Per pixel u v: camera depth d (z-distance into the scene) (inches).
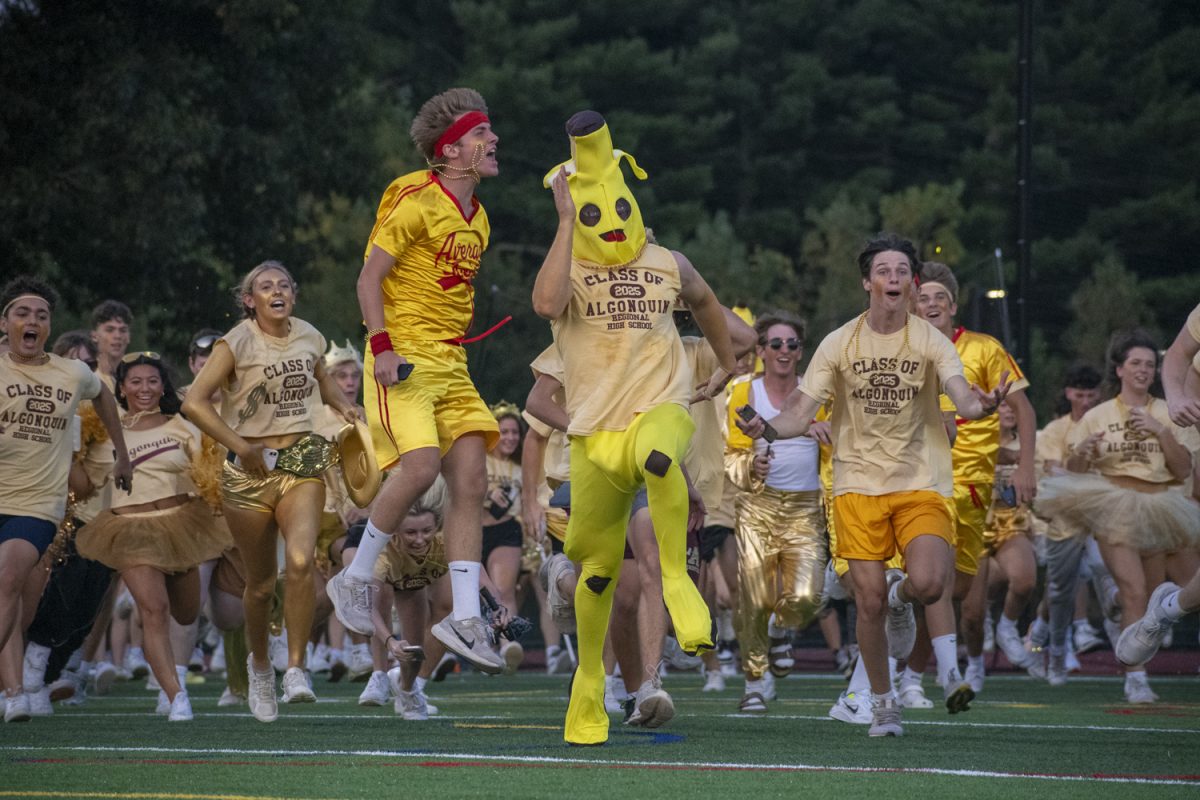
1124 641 498.9
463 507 415.8
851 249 2359.7
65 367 493.0
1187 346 443.8
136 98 1238.3
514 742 400.2
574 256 362.3
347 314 1937.7
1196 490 629.3
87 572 575.8
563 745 390.3
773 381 580.4
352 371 703.1
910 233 2396.7
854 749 383.9
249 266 1429.6
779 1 2864.2
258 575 485.4
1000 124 2672.2
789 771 330.0
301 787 301.7
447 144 413.1
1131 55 2687.0
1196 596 479.2
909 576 423.2
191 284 1334.9
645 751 373.4
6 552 474.9
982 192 2657.5
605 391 355.9
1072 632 966.4
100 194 1227.2
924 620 560.4
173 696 505.4
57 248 1280.8
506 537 759.1
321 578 650.8
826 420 573.6
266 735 428.8
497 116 2566.4
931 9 2822.3
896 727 426.0
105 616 689.6
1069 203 2645.2
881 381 426.0
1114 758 363.6
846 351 429.7
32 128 1241.4
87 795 292.2
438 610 546.3
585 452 359.3
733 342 403.9
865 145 2869.1
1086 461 683.4
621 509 362.9
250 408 478.9
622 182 365.7
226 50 1344.7
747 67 2886.3
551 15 2755.9
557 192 357.7
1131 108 2672.2
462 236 415.8
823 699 627.8
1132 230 2603.3
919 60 2903.5
